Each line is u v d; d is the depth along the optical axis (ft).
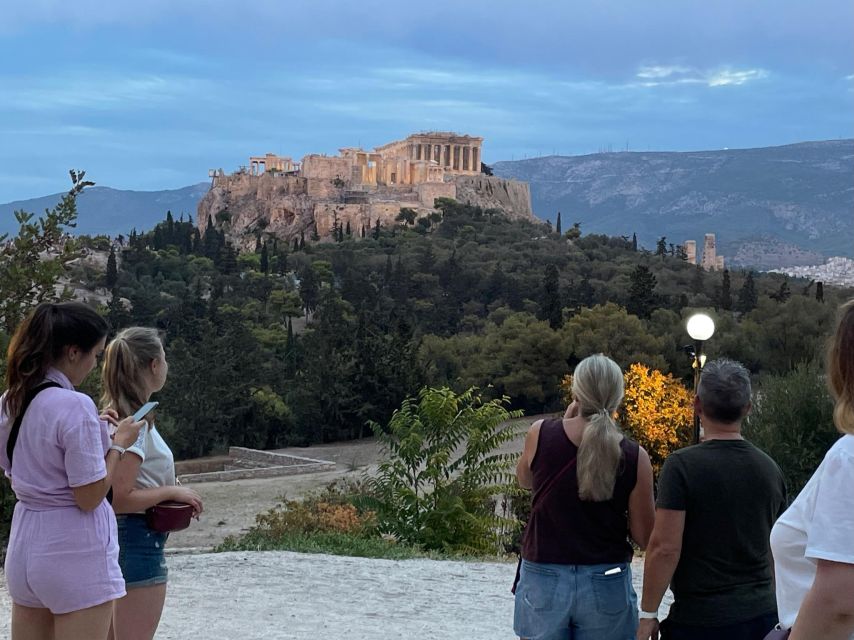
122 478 19.20
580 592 19.94
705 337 57.00
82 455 17.37
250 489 144.05
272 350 329.93
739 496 18.69
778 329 253.24
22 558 17.47
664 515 18.88
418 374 248.93
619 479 19.93
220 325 346.95
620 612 20.15
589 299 380.99
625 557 20.42
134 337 20.53
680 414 114.83
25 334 17.97
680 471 18.90
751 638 18.60
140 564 19.92
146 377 20.53
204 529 109.40
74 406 17.57
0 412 18.06
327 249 572.51
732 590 18.76
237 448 214.07
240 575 44.70
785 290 397.80
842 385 11.48
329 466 173.06
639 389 115.65
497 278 428.97
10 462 17.90
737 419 19.16
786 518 12.29
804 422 90.63
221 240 573.74
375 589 42.88
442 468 69.82
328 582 43.91
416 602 40.45
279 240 655.76
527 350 251.60
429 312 402.52
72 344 18.03
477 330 382.42
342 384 238.07
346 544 58.54
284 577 44.60
